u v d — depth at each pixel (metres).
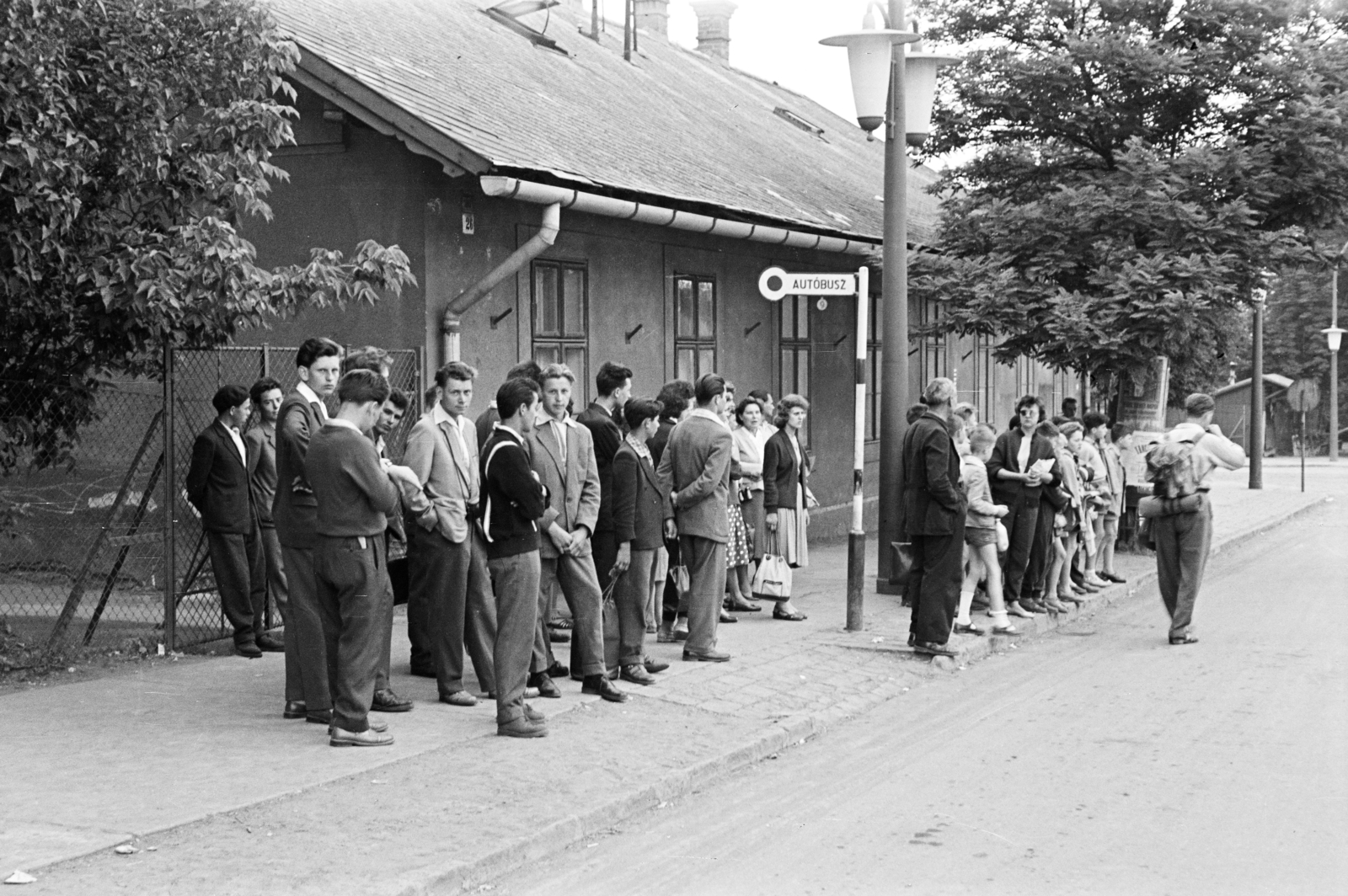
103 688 8.42
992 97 17.88
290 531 7.52
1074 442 13.73
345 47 12.88
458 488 8.10
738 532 11.82
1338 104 16.38
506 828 5.86
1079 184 17.59
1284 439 61.91
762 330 18.20
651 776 6.80
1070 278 17.27
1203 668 10.41
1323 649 11.24
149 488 9.84
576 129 15.10
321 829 5.75
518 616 7.38
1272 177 16.48
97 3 8.54
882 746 7.94
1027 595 12.73
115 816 5.81
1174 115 17.86
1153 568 16.84
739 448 11.80
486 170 11.34
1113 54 16.95
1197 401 11.65
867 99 11.75
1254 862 5.67
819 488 20.20
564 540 8.23
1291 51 17.12
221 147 9.63
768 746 7.71
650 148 16.42
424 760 6.88
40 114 8.13
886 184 13.36
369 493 6.98
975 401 27.58
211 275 9.02
